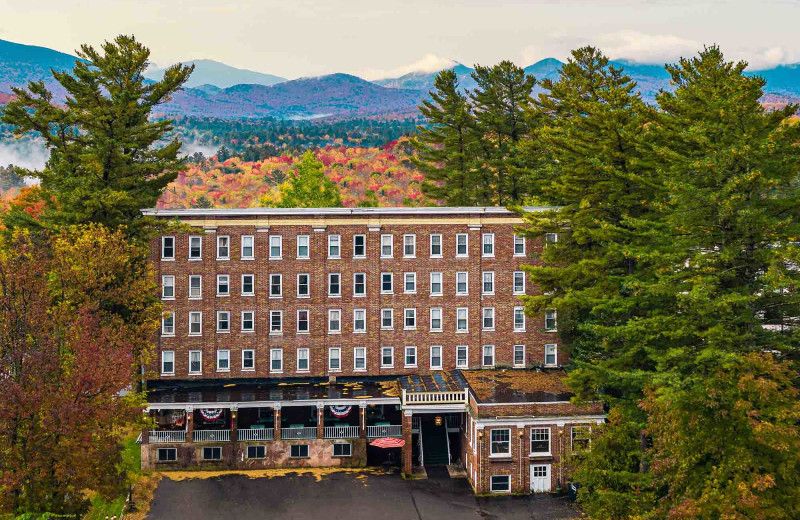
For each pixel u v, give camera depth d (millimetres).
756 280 33781
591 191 43812
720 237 34406
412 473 49750
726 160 32812
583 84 63938
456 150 75062
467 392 50000
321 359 58281
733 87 35031
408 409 49500
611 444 36656
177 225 55094
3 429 32875
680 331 34500
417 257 58656
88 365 36000
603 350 50219
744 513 25750
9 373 36906
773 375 28016
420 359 58969
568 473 46438
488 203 75625
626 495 33156
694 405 29141
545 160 66875
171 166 59031
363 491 46625
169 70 58875
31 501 33969
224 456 50281
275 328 58031
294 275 57938
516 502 45000
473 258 58875
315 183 92188
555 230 48250
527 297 45562
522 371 57938
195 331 57312
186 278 57094
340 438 50938
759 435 26047
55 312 41375
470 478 48406
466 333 59094
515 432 46281
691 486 28656
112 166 56281
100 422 36656
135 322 51219
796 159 32719
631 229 43688
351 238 58156
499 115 74000
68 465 34531
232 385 56469
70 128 60125
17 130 54812
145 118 60188
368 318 58469
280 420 52188
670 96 43562
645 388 32906
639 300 39844
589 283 45781
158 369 56969
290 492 46375
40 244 42719
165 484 47531
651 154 41938
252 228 57500
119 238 49938
